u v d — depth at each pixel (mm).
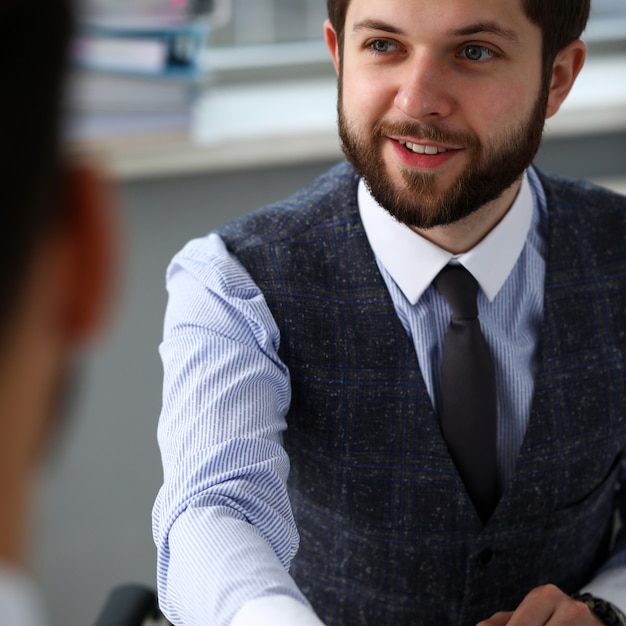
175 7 2119
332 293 1290
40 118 247
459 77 1170
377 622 1332
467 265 1299
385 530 1295
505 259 1322
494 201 1297
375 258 1312
